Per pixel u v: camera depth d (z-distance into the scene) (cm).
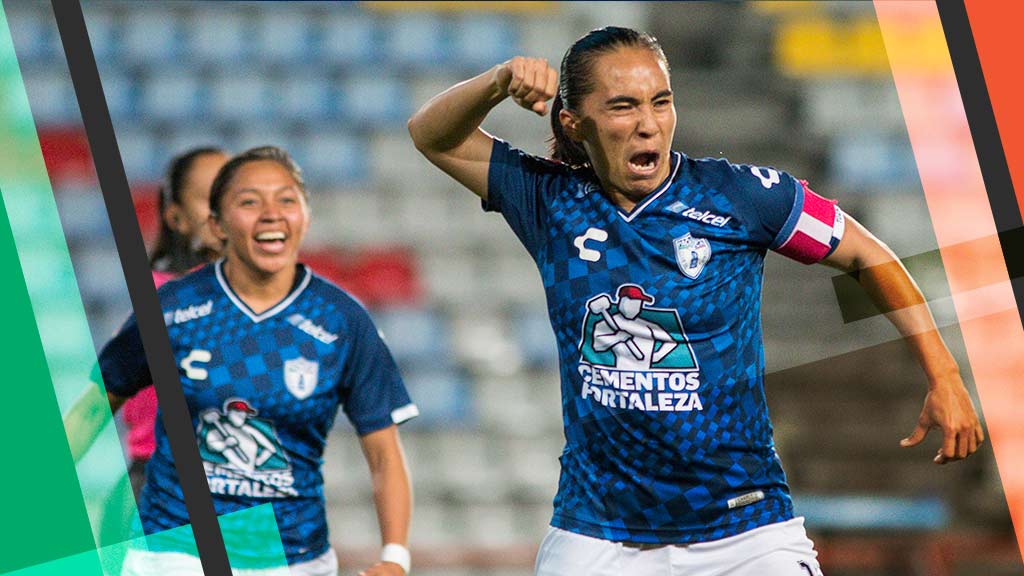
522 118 2152
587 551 969
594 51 942
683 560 974
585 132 950
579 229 957
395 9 2316
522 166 990
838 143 2397
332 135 2216
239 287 1182
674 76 2427
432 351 2031
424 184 2184
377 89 2272
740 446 964
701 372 950
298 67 2253
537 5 2384
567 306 966
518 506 1898
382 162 2206
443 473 1903
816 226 966
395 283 2089
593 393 963
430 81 2305
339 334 1168
